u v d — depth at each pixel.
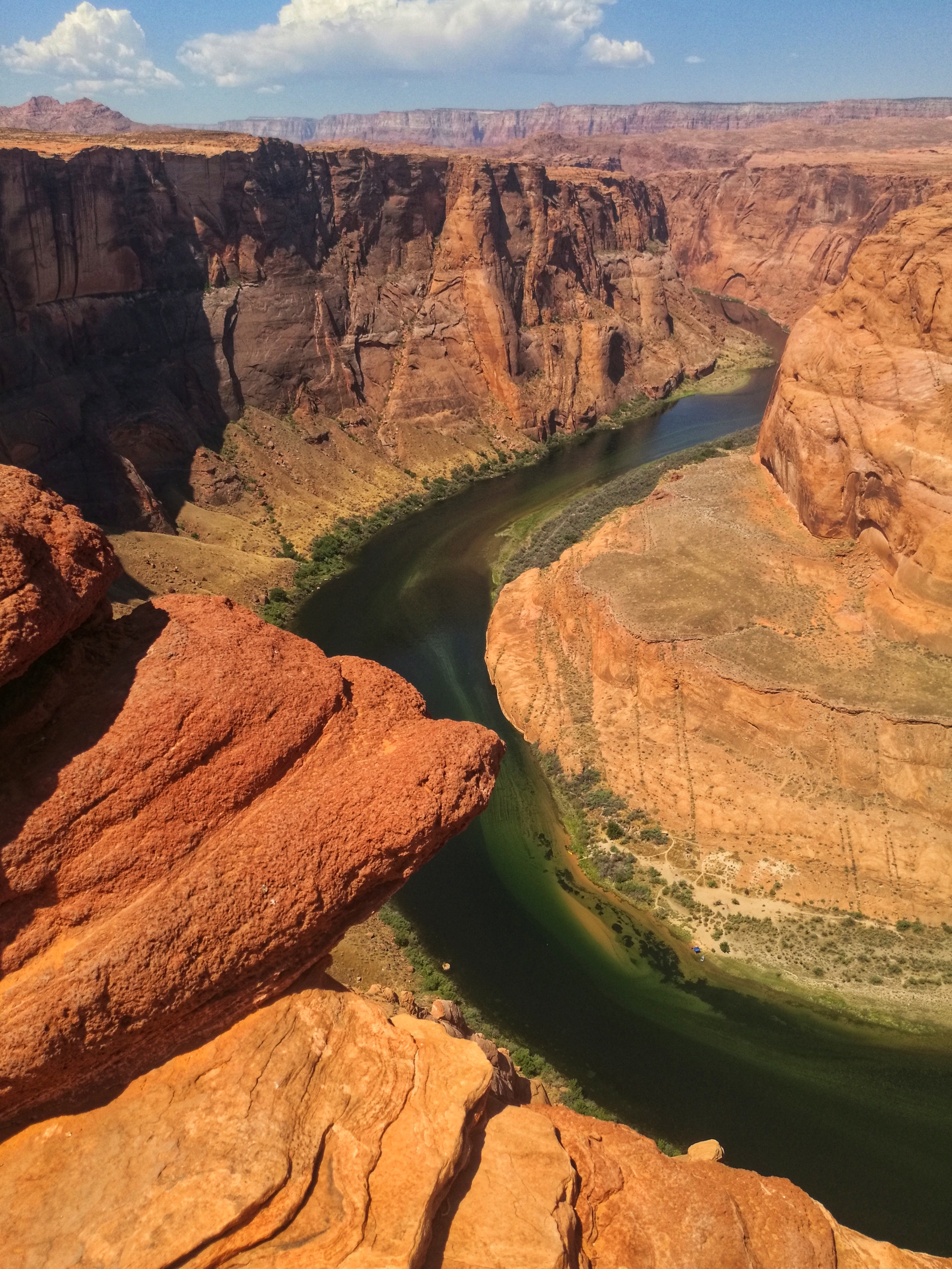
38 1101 11.42
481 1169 13.33
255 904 12.38
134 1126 11.49
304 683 13.98
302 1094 12.32
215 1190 10.75
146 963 11.42
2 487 11.96
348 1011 13.61
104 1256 10.12
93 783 11.76
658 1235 14.37
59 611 11.62
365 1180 11.84
